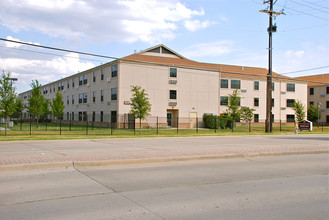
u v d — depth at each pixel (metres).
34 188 6.79
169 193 6.57
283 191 6.94
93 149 14.47
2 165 8.70
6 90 23.83
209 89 43.72
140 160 10.35
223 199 6.17
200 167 9.85
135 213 5.20
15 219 4.82
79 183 7.32
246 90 50.59
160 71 40.56
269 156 12.90
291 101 55.00
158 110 40.19
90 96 47.16
